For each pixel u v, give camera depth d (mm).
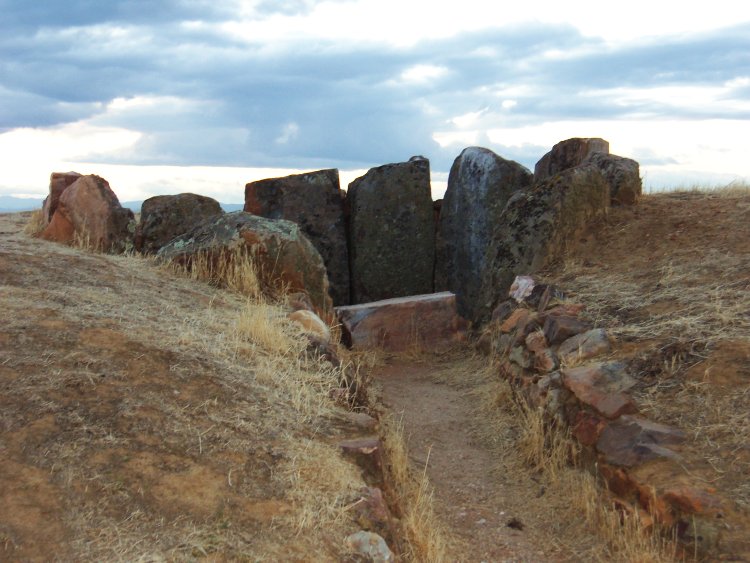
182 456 4492
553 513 5824
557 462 6367
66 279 7207
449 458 6984
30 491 3934
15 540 3598
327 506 4348
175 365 5523
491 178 12680
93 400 4801
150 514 3963
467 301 12961
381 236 13445
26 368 4977
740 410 5648
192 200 11797
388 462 5785
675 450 5477
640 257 9352
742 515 4785
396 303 10992
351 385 6570
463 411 8234
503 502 6109
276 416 5297
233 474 4441
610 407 6121
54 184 12906
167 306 7062
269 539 3975
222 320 7051
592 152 12039
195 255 8984
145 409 4840
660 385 6223
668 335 6859
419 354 10758
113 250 11422
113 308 6480
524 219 10500
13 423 4418
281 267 8992
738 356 6188
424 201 13547
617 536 5195
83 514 3855
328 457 4914
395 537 4539
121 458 4336
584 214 10469
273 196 13578
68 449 4301
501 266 10516
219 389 5387
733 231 9141
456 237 13297
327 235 13492
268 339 6641
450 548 5203
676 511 4969
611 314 7809
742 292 7305
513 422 7527
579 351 7070
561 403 6742
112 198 11891
